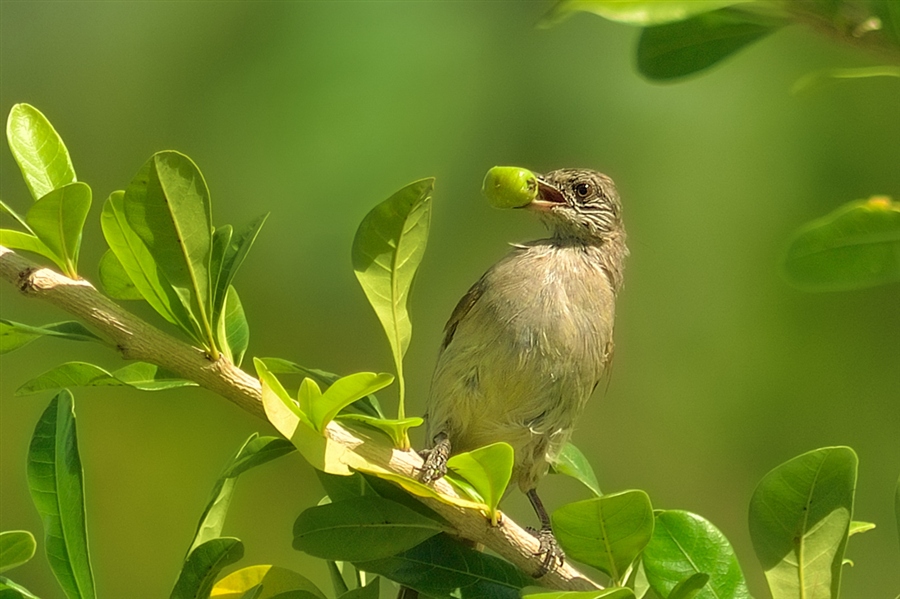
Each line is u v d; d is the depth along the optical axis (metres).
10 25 14.10
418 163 11.96
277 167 11.98
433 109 12.09
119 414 13.81
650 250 13.00
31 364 13.70
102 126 13.37
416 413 13.31
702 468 12.95
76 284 6.32
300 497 13.85
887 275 5.10
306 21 12.20
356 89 11.98
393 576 6.88
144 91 13.20
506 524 6.82
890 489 12.68
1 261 6.32
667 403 13.12
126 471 13.66
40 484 6.38
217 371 6.32
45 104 13.70
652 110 12.88
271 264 12.44
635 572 6.47
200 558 6.05
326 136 11.84
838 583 5.88
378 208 6.52
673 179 12.85
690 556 6.20
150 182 5.99
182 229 6.14
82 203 6.23
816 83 4.67
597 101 12.84
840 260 5.12
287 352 12.95
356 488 7.22
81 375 6.44
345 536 6.68
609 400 13.35
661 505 12.97
